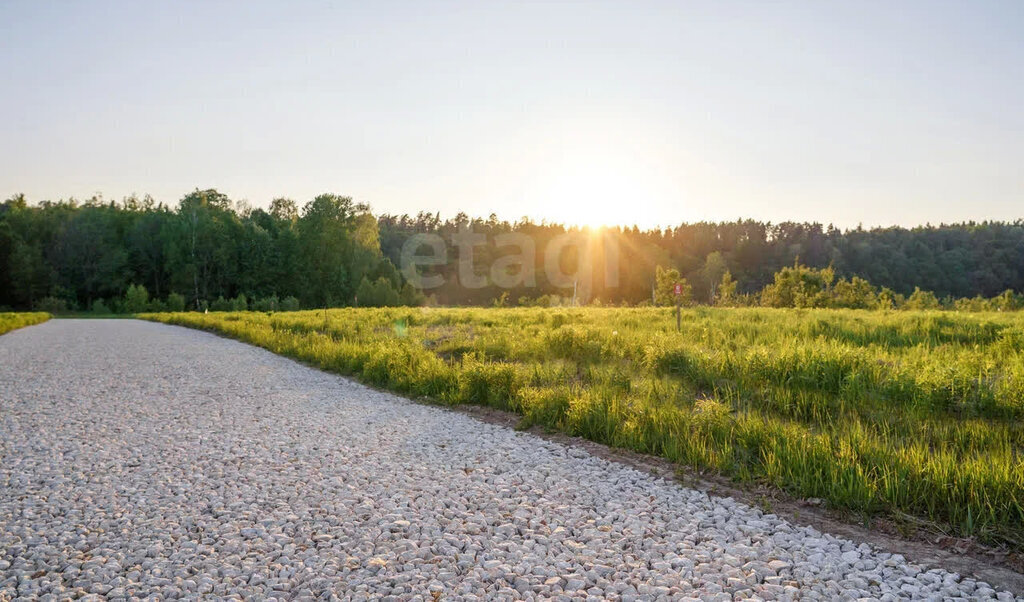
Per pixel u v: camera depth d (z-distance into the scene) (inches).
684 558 162.1
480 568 159.2
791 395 326.0
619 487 225.8
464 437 302.8
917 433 269.4
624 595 144.1
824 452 229.3
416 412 368.2
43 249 3164.4
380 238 5211.6
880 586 148.9
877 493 204.5
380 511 201.0
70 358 660.7
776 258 5241.1
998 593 146.4
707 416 281.4
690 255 5561.0
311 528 187.5
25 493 220.7
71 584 153.6
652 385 361.7
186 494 219.3
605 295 4847.4
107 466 253.9
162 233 3228.3
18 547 173.6
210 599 144.5
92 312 2635.3
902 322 616.7
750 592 145.3
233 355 697.6
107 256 3105.3
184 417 350.0
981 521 185.8
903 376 320.2
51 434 308.3
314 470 247.9
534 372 418.0
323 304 3193.9
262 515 197.8
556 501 210.2
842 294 1437.0
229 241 3265.3
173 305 2657.5
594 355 487.5
